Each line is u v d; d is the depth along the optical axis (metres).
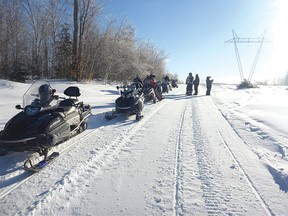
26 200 3.56
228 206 3.52
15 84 14.29
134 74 31.58
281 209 3.46
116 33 28.77
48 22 28.20
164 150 5.64
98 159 5.03
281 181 4.21
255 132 7.09
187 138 6.58
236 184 4.11
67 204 3.49
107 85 22.86
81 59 22.64
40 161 4.65
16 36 24.94
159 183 4.12
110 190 3.88
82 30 22.69
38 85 5.72
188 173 4.49
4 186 3.91
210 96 17.92
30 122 4.70
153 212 3.37
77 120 6.25
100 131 7.12
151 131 7.26
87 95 14.91
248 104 12.51
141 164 4.85
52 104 5.60
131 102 8.67
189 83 19.05
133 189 3.92
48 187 3.90
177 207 3.48
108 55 28.17
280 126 7.45
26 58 27.67
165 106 12.26
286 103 12.53
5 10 24.19
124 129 7.42
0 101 10.59
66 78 23.36
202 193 3.83
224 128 7.67
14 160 4.85
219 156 5.30
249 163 4.95
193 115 9.77
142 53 39.28
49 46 29.17
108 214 3.31
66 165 4.69
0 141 4.45
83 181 4.12
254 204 3.57
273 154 5.43
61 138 5.32
